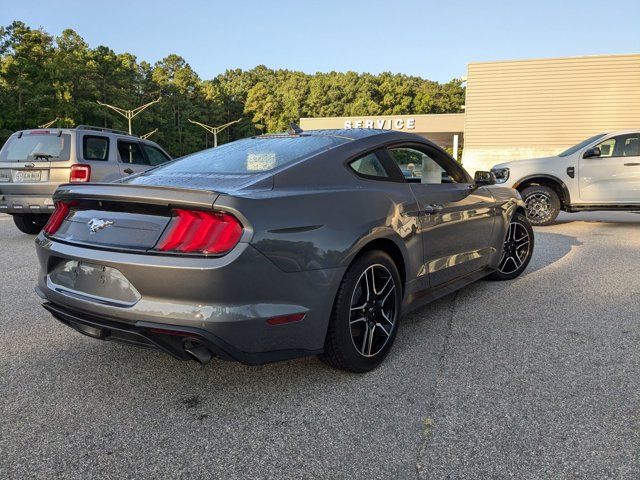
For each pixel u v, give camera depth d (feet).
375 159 10.04
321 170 8.91
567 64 70.18
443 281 11.70
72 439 7.04
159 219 7.51
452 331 11.32
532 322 11.89
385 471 6.30
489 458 6.53
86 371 9.26
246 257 7.07
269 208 7.46
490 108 74.02
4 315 12.51
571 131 71.00
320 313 7.98
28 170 23.59
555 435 7.02
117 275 7.63
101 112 237.04
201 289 7.00
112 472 6.30
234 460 6.56
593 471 6.22
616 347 10.23
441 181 12.01
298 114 372.79
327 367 9.39
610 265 18.17
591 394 8.21
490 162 74.79
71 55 229.86
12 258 19.61
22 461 6.50
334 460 6.54
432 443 6.89
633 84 67.92
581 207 28.96
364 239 8.56
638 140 28.09
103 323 7.72
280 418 7.59
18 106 199.93
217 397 8.28
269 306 7.41
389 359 9.75
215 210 7.11
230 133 403.13
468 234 12.44
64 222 8.80
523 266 16.24
